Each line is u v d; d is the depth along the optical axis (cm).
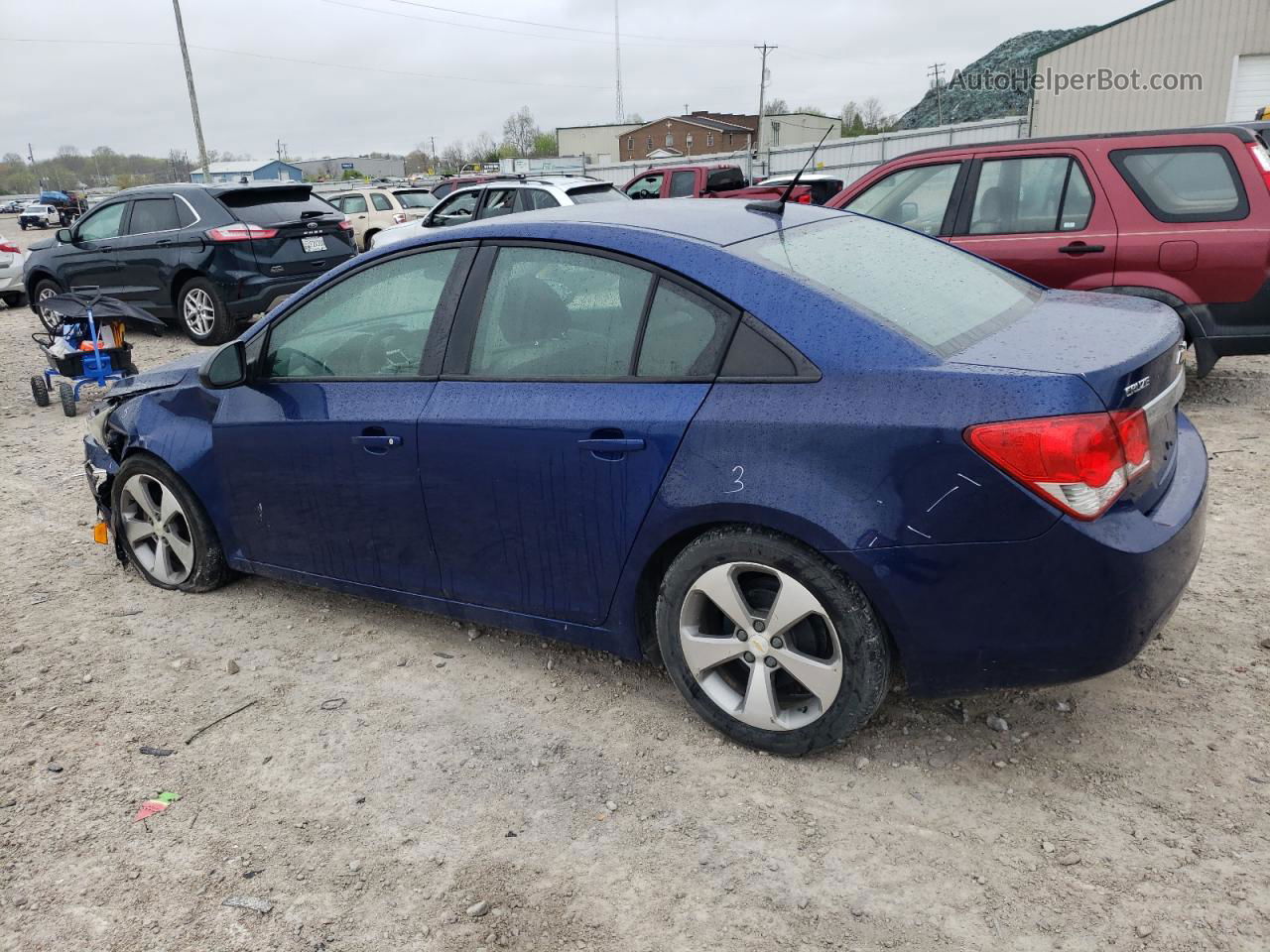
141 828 285
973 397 248
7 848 279
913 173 683
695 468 281
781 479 268
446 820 281
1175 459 297
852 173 3095
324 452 363
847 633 272
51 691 365
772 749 297
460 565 344
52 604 444
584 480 303
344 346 365
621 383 299
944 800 276
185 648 396
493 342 328
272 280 1101
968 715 314
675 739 314
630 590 308
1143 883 241
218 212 1082
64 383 832
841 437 260
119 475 443
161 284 1120
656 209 344
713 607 306
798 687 300
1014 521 245
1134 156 609
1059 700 319
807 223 340
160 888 261
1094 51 2581
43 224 6119
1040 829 262
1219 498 484
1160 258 599
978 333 287
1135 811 266
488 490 324
